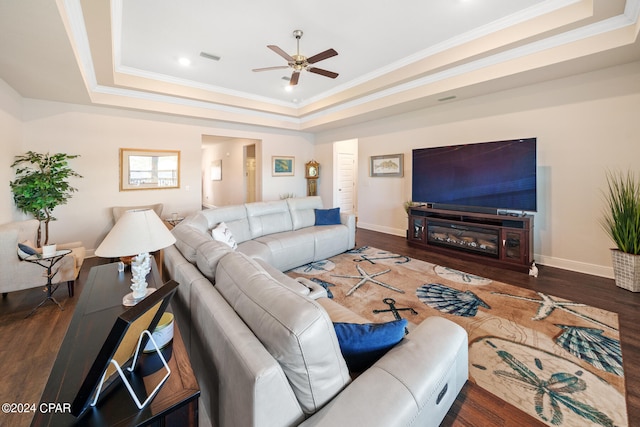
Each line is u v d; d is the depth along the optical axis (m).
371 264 3.79
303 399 0.88
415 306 2.58
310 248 3.76
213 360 1.07
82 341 1.10
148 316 0.90
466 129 4.36
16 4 1.85
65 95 3.75
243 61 3.86
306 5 2.64
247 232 3.62
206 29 3.03
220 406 1.01
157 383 0.91
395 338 1.14
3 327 2.32
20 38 2.27
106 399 0.84
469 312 2.46
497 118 4.00
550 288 2.95
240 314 1.07
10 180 3.35
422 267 3.65
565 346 1.97
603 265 3.27
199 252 1.67
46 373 1.79
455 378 1.26
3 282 2.50
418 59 3.78
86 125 4.30
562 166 3.49
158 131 5.01
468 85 3.65
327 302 1.82
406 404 0.89
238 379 0.84
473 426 1.34
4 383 1.70
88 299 1.46
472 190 3.98
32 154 3.52
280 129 6.80
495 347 1.97
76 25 2.43
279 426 0.82
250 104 5.52
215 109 5.39
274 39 3.26
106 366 0.73
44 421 0.76
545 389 1.58
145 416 0.78
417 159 4.65
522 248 3.45
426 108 4.87
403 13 2.79
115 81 4.04
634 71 2.97
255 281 1.15
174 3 2.58
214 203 10.09
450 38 3.30
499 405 1.47
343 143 7.44
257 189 6.91
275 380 0.80
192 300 1.40
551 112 3.53
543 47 3.02
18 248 2.62
